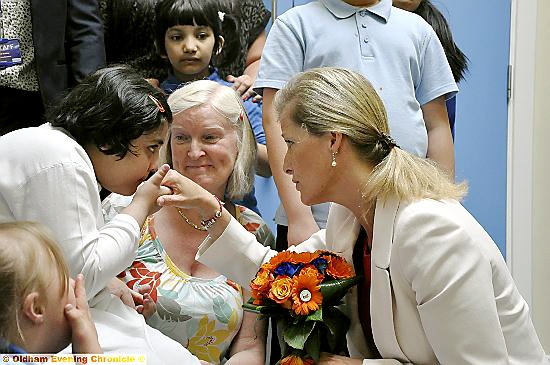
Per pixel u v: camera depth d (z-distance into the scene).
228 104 2.12
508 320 1.67
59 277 1.27
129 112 1.63
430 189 1.70
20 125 2.49
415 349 1.69
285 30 2.42
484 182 3.70
